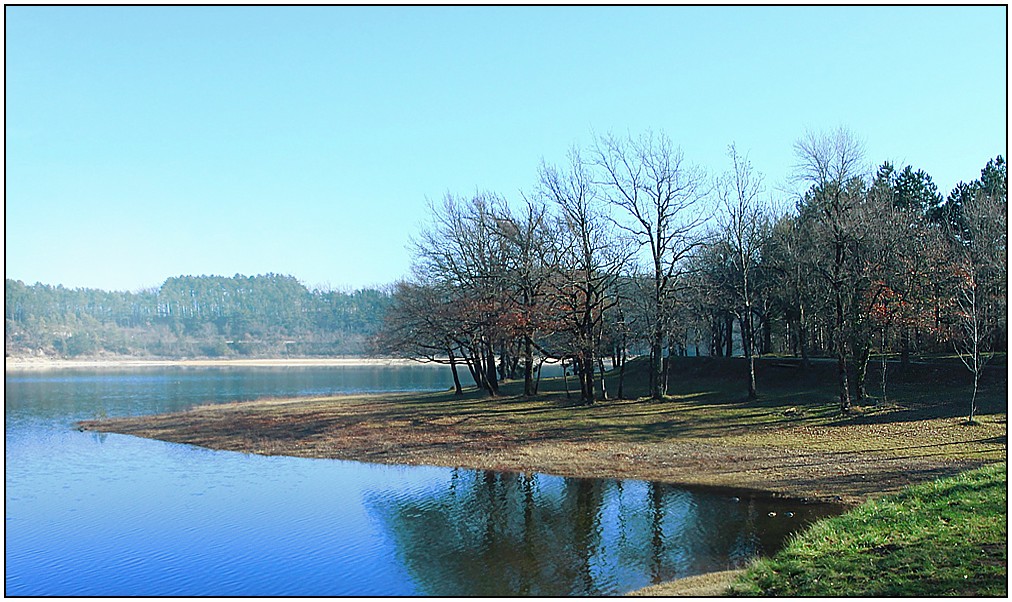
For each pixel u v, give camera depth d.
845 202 40.19
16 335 161.62
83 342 168.50
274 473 32.09
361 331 184.88
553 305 50.47
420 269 65.44
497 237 53.78
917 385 44.25
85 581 18.36
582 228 49.84
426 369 143.38
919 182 58.75
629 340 53.00
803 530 20.58
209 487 29.33
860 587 12.94
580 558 19.28
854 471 27.17
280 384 96.00
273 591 17.56
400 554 20.16
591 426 41.38
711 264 62.91
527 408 50.44
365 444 38.97
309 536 22.05
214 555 20.42
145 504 26.41
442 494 27.23
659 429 39.19
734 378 55.53
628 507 24.19
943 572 12.84
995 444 29.84
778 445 33.06
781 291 55.41
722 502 24.25
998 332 49.19
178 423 50.12
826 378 49.62
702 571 17.77
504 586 17.39
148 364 163.25
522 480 29.12
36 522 24.11
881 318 41.00
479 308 54.69
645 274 54.78
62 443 42.09
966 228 51.38
